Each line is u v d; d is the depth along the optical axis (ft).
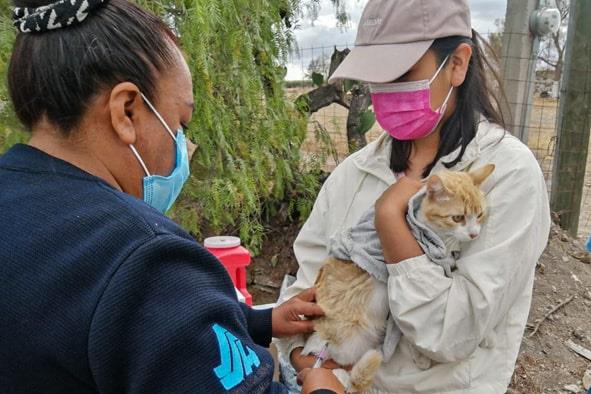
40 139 3.19
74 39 3.01
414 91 5.54
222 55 10.69
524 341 12.16
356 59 5.66
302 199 14.80
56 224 2.81
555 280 13.96
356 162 6.40
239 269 8.91
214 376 2.76
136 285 2.68
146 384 2.64
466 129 5.63
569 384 11.12
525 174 5.15
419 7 5.37
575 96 15.11
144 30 3.24
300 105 14.47
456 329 4.93
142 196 3.48
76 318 2.63
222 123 10.73
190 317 2.75
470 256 5.09
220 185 11.00
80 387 2.74
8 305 2.70
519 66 13.75
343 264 5.98
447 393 5.27
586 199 19.98
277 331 5.71
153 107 3.29
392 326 5.51
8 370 2.74
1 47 7.32
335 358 5.75
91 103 3.07
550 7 13.85
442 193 5.32
